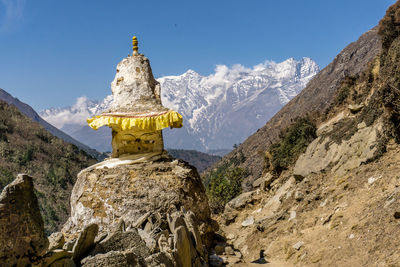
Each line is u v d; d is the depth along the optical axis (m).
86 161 108.81
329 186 19.62
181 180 13.10
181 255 10.24
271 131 91.31
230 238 21.02
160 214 11.94
